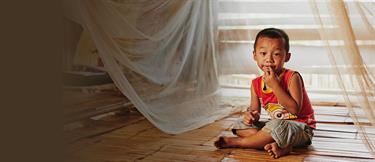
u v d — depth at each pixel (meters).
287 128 1.56
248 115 1.72
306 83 3.23
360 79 1.41
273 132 1.55
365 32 1.49
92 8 1.25
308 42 3.26
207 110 2.33
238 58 2.90
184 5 2.12
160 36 1.87
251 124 1.73
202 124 2.08
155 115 1.80
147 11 1.72
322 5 1.44
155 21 1.82
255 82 1.84
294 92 1.69
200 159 1.47
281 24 3.26
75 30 1.12
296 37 3.28
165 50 1.97
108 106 2.04
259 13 3.15
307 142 1.65
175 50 2.11
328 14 1.42
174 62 2.10
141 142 1.70
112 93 2.08
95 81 1.76
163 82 1.95
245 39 2.94
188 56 2.34
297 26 3.27
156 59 1.88
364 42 1.49
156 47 1.85
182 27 2.18
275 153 1.50
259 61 1.75
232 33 2.90
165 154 1.53
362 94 1.43
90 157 1.19
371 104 1.43
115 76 1.44
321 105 2.62
